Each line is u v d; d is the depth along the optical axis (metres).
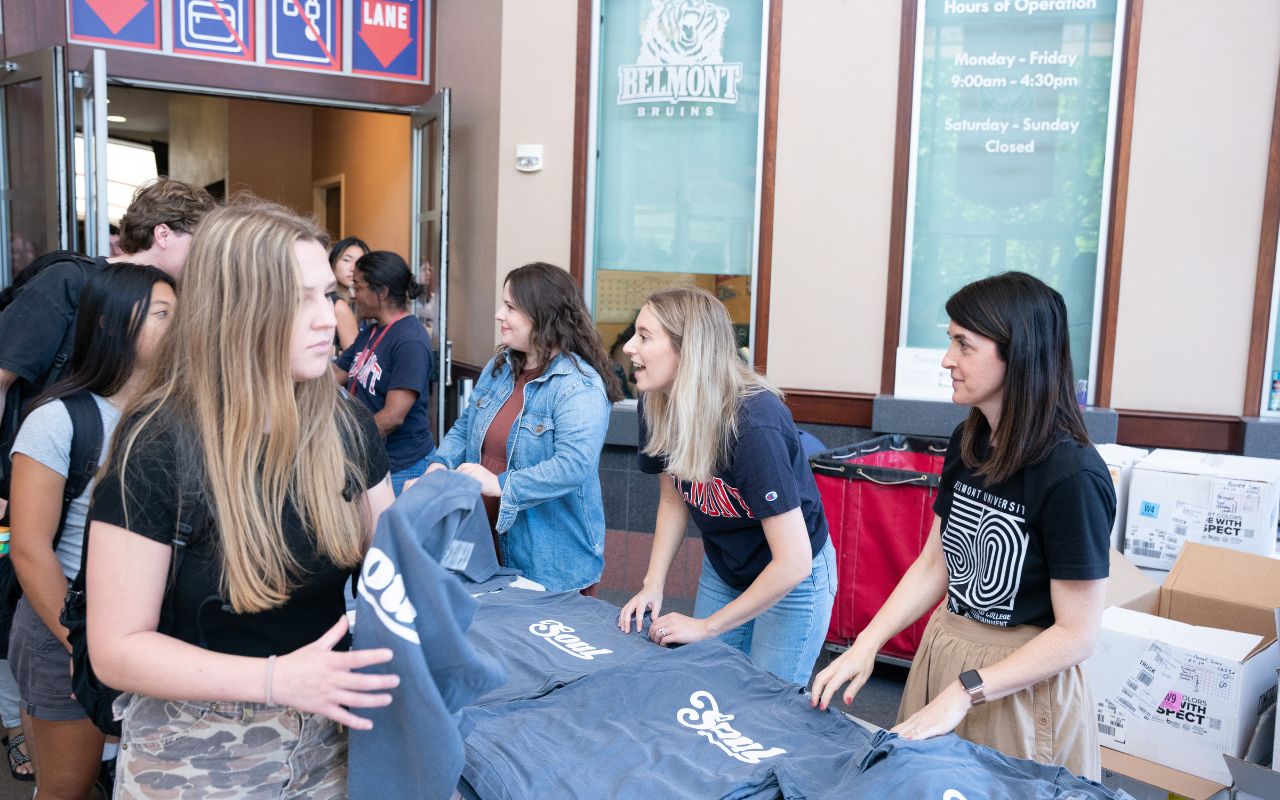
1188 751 2.16
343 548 1.26
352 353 4.05
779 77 5.18
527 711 1.67
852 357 5.22
